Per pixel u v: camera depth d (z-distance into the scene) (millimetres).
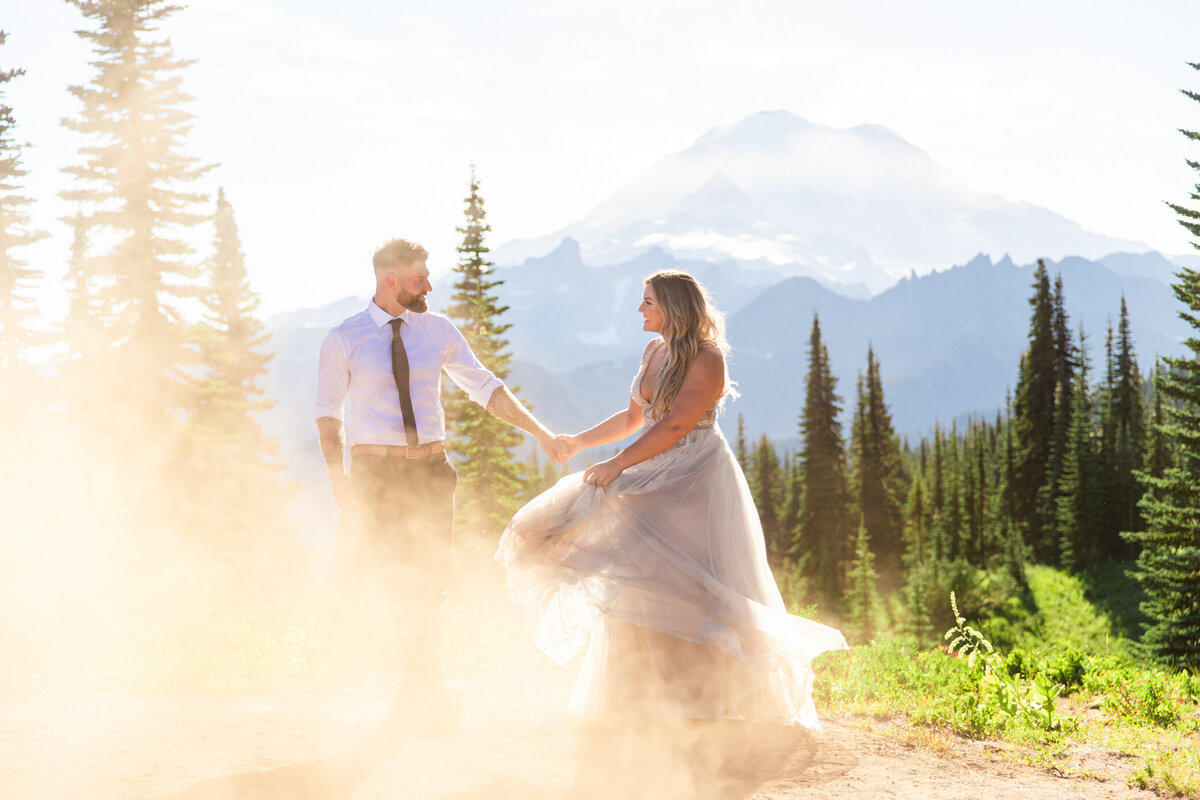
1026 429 84938
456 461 36625
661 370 5062
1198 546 32531
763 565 5168
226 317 42594
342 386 4855
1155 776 5121
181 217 33344
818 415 69125
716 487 4957
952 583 54594
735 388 5145
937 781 4543
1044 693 6715
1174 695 8508
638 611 4617
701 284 5090
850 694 7348
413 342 4910
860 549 59781
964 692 6875
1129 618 53750
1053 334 83125
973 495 88250
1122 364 90562
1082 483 73875
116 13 32844
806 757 4680
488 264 39219
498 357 38781
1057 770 5234
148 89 33000
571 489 4910
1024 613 56969
